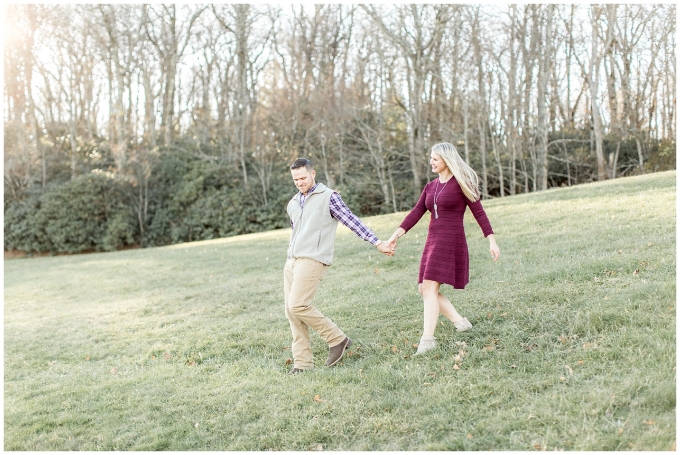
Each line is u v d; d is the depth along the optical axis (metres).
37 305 9.55
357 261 9.20
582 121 29.77
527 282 5.68
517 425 3.17
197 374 4.79
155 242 24.66
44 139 27.39
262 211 24.50
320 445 3.30
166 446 3.53
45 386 4.98
